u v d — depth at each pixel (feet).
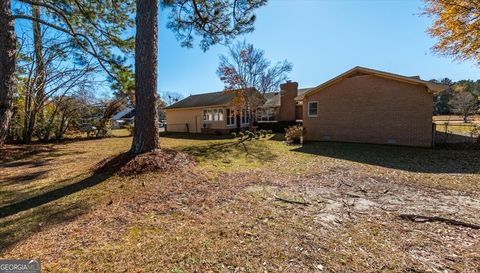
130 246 8.73
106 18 31.81
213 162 24.82
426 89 34.42
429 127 34.35
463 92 87.66
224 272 7.20
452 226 10.17
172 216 11.41
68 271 7.30
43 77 46.09
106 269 7.38
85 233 9.82
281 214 11.56
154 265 7.55
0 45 27.45
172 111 81.82
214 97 75.10
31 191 15.70
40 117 53.36
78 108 59.62
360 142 40.91
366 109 40.14
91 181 17.21
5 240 9.33
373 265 7.50
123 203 13.12
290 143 41.75
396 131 37.27
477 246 8.57
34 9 33.37
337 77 42.34
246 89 59.98
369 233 9.61
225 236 9.41
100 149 38.42
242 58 59.26
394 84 37.17
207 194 14.49
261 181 17.52
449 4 38.06
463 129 48.01
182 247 8.61
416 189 15.53
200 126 73.46
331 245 8.70
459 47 39.99
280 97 72.33
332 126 44.29
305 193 14.76
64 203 13.29
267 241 9.00
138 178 17.25
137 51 21.12
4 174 20.77
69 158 29.17
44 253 8.36
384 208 12.26
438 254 8.12
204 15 30.71
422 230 9.86
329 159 26.89
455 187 15.87
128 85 30.35
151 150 21.27
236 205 12.76
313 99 46.65
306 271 7.22
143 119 21.15
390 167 22.34
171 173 18.42
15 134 48.03
